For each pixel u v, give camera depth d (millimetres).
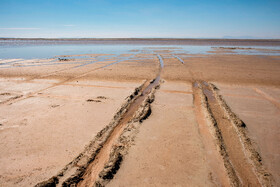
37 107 5672
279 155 3561
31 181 2924
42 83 8359
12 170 3160
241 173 3152
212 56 18078
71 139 4047
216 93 7027
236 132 4387
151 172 3117
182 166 3254
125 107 5719
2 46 30562
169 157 3477
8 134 4215
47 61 14633
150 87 8039
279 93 7105
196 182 2924
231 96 6723
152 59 15938
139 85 8133
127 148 3721
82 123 4730
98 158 3518
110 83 8422
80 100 6262
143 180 2955
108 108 5641
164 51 23266
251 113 5293
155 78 9477
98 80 8930
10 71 10742
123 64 13305
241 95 6855
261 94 7027
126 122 4887
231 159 3480
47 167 3232
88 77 9477
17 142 3926
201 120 4918
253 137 4125
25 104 5891
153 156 3498
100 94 6859
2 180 2943
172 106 5789
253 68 12023
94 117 5059
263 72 10805
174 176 3033
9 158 3445
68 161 3385
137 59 15914
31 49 25500
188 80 9070
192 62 14336
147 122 4758
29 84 8172
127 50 24656
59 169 3191
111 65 12867
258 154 3576
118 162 3328
